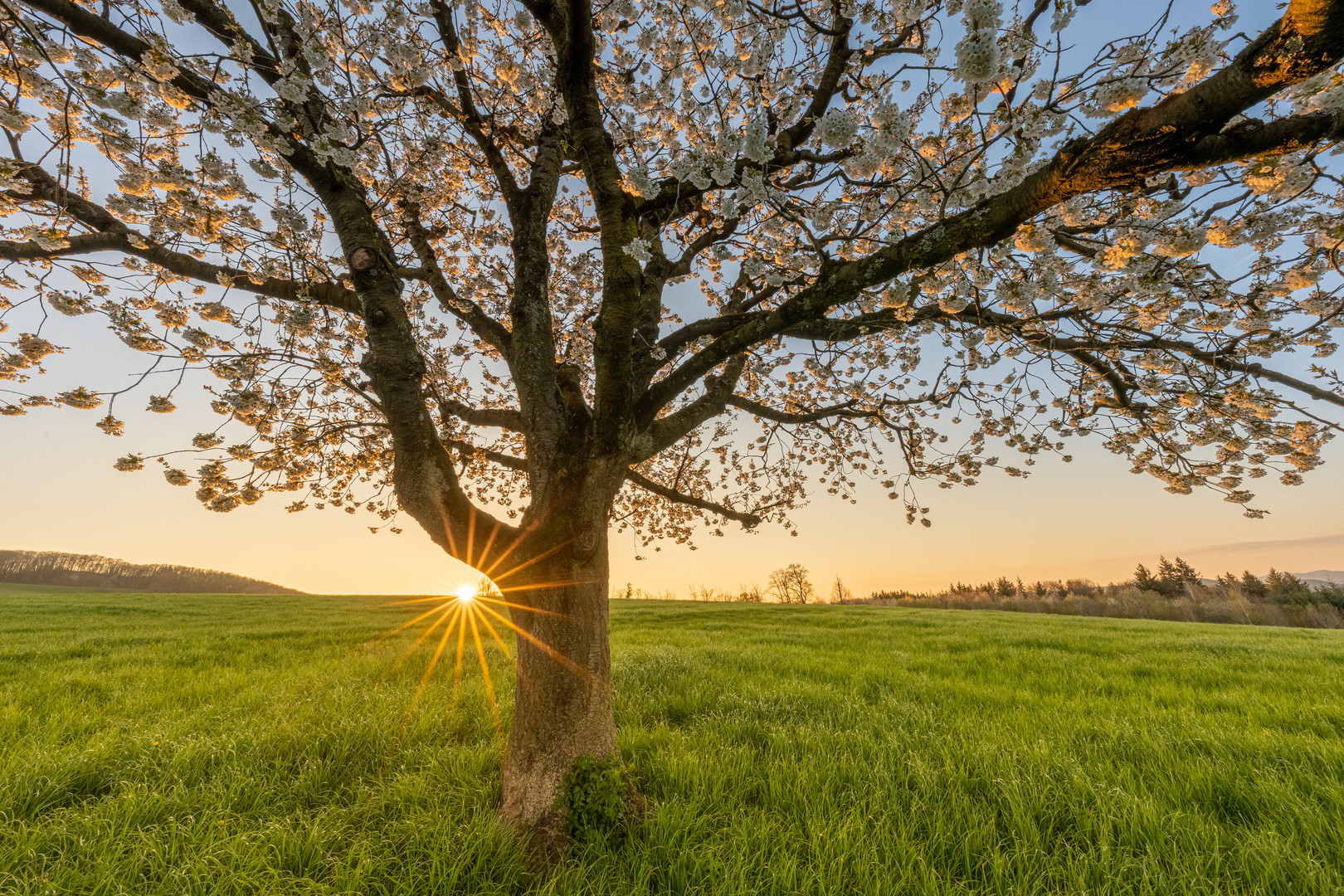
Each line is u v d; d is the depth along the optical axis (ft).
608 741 10.08
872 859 9.07
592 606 10.07
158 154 10.27
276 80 9.31
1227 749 13.33
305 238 12.52
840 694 20.24
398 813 10.92
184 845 9.27
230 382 12.92
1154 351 12.26
